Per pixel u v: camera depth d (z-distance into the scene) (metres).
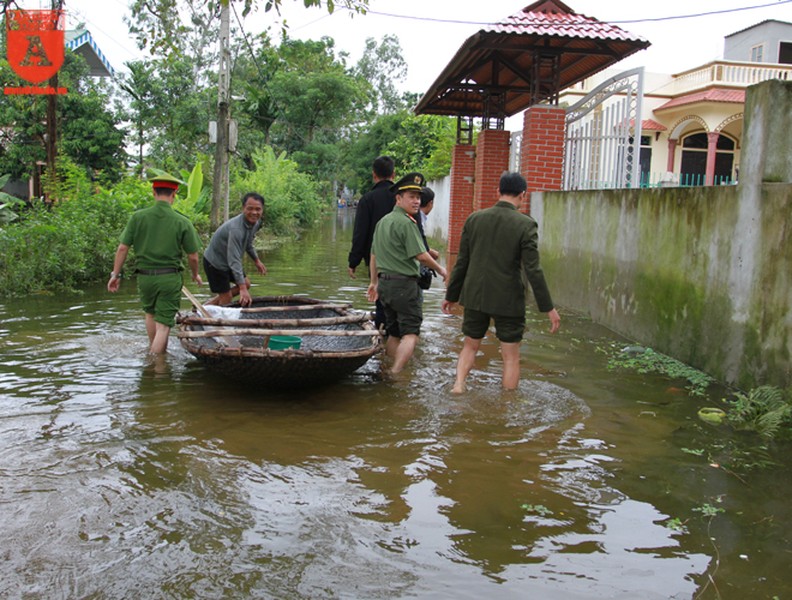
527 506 3.46
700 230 6.07
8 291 9.30
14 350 6.27
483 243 5.28
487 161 13.98
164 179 6.15
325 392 5.32
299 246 19.98
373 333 5.39
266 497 3.47
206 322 5.36
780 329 4.94
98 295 9.49
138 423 4.50
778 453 4.23
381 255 5.91
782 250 4.93
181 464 3.86
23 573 2.73
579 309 9.06
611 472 3.90
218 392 5.23
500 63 12.09
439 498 3.52
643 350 6.79
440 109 15.95
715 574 2.87
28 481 3.58
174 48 10.32
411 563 2.90
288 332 5.16
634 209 7.43
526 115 10.70
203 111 28.30
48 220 10.28
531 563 2.92
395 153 34.66
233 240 6.77
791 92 5.05
